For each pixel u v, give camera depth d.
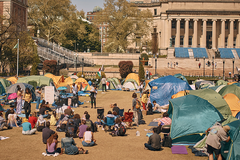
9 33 56.22
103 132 15.86
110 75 63.81
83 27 93.56
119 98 32.78
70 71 63.31
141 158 11.18
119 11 81.69
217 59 81.31
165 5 103.94
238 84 23.47
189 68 78.62
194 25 99.12
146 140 14.05
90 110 23.50
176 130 13.34
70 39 96.56
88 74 62.19
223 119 13.64
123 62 60.66
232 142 10.41
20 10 71.19
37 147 12.61
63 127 15.84
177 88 24.75
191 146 12.92
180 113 13.87
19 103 20.92
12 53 55.34
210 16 98.25
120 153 11.80
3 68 56.38
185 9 98.75
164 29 103.44
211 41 106.81
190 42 104.50
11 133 15.29
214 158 10.86
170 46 93.31
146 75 59.06
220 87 21.77
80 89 37.25
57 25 84.31
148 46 92.88
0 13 65.31
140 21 84.94
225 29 103.44
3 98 28.61
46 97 21.70
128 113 16.86
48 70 59.75
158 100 24.53
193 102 14.44
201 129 13.15
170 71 71.94
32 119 16.36
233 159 10.18
